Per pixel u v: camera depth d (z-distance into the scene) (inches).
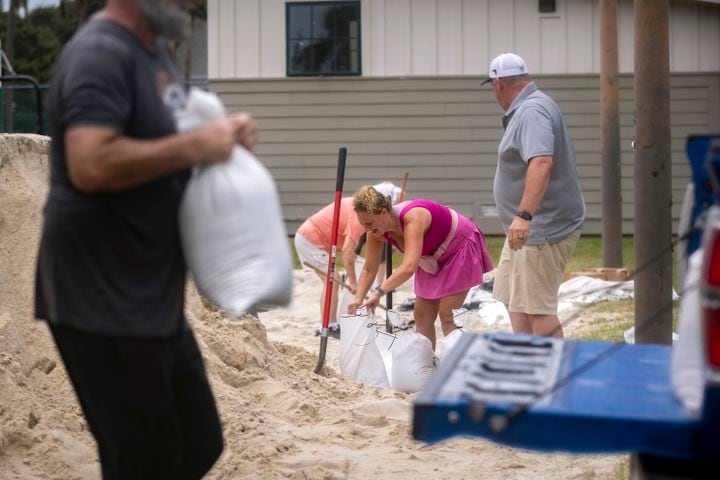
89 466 463.2
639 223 612.7
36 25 3585.1
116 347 308.8
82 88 293.3
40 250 316.8
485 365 307.3
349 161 1969.7
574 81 1918.1
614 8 1245.1
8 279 551.2
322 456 514.9
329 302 753.6
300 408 605.0
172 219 319.0
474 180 1948.8
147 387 314.0
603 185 1249.4
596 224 1943.9
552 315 628.7
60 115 302.0
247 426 539.8
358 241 895.1
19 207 576.4
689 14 1902.1
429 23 1937.7
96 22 306.7
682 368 280.7
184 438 344.5
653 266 608.1
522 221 599.2
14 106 1930.4
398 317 785.6
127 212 307.4
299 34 1962.4
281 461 501.0
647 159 610.2
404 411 627.8
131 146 293.0
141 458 326.6
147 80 307.9
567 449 262.8
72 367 319.0
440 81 1940.2
